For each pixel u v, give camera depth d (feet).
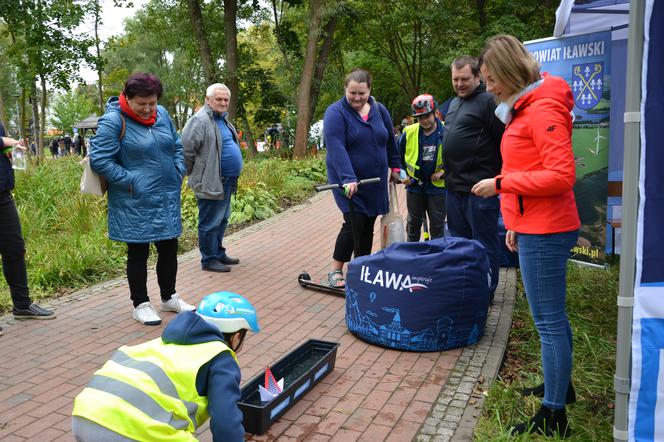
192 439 7.02
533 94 9.50
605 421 10.93
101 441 6.64
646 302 8.36
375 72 101.09
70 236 26.27
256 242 27.50
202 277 21.42
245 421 10.46
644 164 8.15
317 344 13.60
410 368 13.24
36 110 71.56
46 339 15.60
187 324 7.41
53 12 60.70
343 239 18.80
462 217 16.16
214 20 79.51
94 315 17.51
